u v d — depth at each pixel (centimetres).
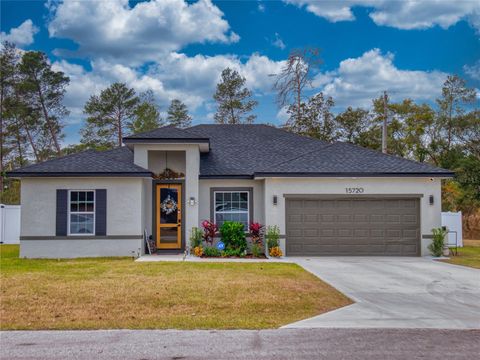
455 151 4303
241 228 1800
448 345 685
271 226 1784
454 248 2150
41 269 1384
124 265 1477
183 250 1898
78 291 1030
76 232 1753
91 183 1748
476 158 3891
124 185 1759
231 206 1917
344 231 1800
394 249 1802
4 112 4194
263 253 1825
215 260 1638
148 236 1856
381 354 641
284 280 1191
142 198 1783
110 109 4516
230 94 4622
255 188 1911
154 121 4794
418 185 1814
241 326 785
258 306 919
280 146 2248
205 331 755
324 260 1658
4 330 758
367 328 778
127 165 1788
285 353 644
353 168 1819
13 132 4303
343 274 1325
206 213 1902
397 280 1234
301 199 1798
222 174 1898
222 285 1109
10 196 4181
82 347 670
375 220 1806
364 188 1805
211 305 922
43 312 865
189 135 1839
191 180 1855
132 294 1002
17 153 4481
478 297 1030
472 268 1468
